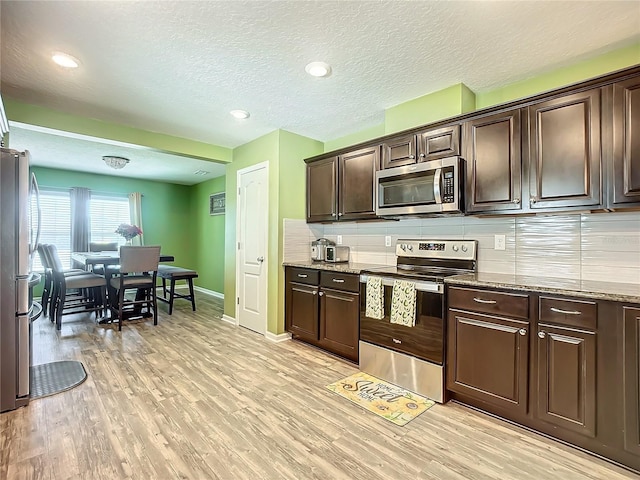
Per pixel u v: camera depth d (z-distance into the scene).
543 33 1.91
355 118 3.29
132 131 3.55
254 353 3.22
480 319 2.07
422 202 2.52
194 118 3.29
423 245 2.93
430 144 2.57
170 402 2.24
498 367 1.99
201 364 2.92
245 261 4.14
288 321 3.61
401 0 1.66
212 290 6.65
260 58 2.21
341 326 3.01
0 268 2.12
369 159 3.05
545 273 2.31
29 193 2.27
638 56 2.01
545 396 1.82
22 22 1.81
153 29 1.90
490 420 2.04
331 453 1.73
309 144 3.94
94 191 6.11
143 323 4.31
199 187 7.09
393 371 2.54
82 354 3.13
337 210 3.39
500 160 2.21
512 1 1.65
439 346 2.26
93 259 4.27
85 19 1.80
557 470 1.60
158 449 1.74
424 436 1.88
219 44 2.05
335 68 2.33
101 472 1.56
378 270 2.78
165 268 5.51
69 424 1.96
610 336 1.62
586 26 1.84
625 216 2.00
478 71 2.35
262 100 2.87
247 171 4.10
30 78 2.46
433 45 2.04
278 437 1.86
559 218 2.25
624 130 1.75
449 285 2.22
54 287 4.38
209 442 1.81
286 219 3.70
